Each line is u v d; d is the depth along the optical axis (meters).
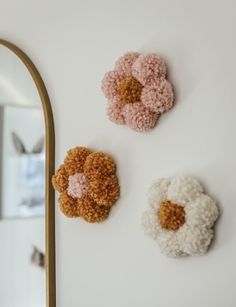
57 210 1.08
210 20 0.83
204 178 0.83
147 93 0.87
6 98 1.23
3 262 1.22
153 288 0.89
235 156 0.79
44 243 1.13
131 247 0.93
